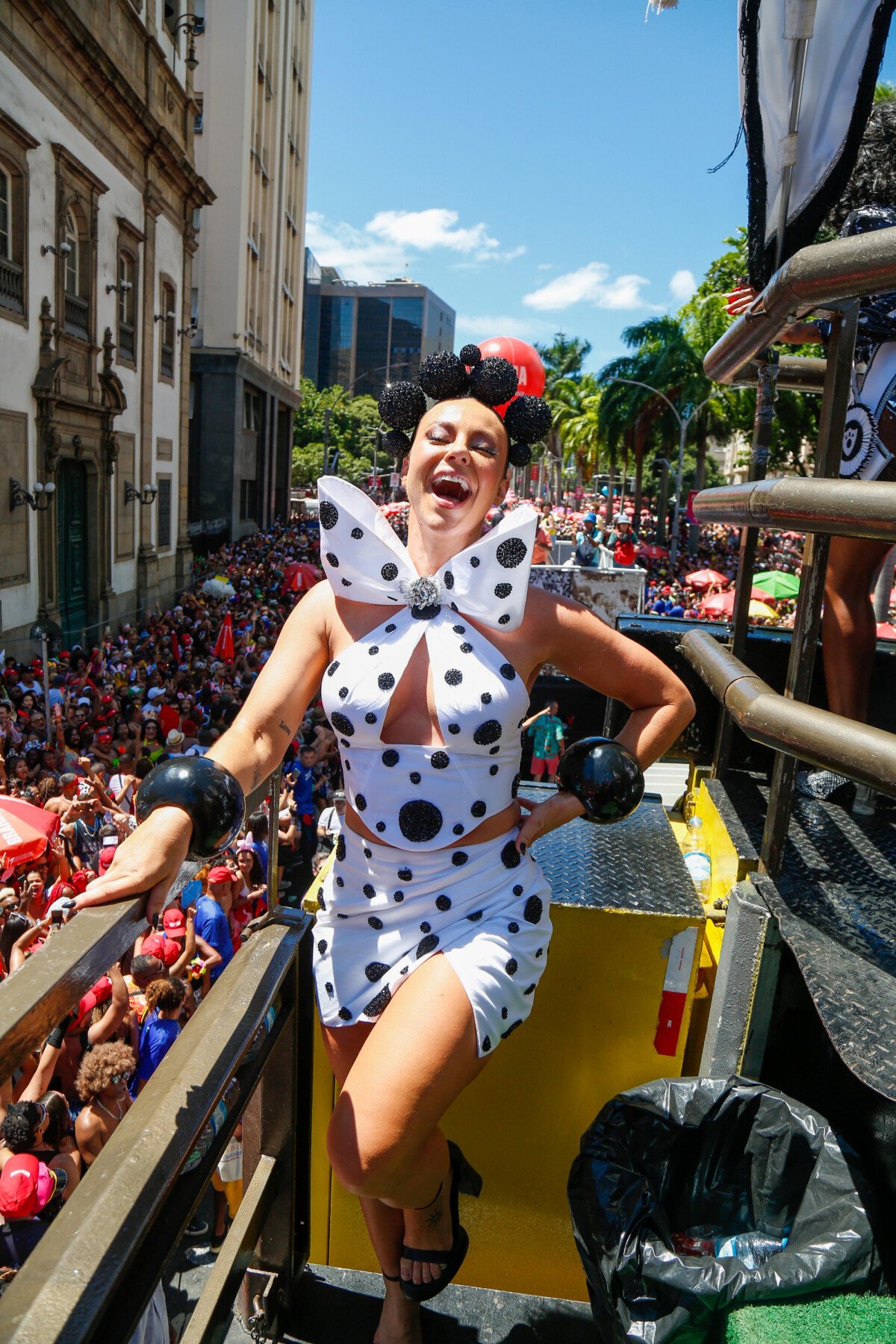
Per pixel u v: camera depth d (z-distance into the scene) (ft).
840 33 6.03
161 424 81.51
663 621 9.95
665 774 13.17
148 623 64.85
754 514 5.97
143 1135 3.71
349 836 5.20
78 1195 3.47
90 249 61.46
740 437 159.43
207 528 118.32
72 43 54.29
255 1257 5.77
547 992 6.45
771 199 6.62
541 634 5.18
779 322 6.15
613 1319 4.79
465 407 5.32
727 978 6.01
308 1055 5.96
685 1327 4.64
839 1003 4.83
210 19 111.65
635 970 6.37
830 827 7.04
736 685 5.91
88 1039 14.85
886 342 6.44
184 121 80.74
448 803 4.83
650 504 224.33
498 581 4.87
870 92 6.00
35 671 43.24
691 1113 5.53
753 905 5.89
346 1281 6.17
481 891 4.92
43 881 22.30
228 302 115.85
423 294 415.03
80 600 65.46
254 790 4.83
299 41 149.28
